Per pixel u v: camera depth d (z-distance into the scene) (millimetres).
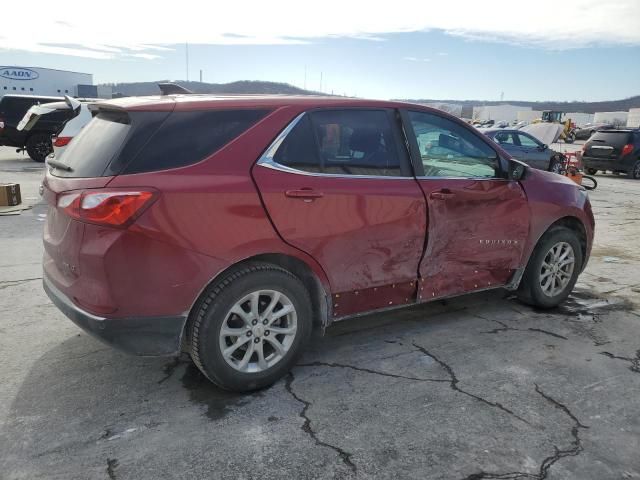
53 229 3035
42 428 2742
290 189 3053
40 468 2436
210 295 2889
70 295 2859
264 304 3113
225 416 2885
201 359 2936
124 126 2885
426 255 3689
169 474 2412
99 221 2633
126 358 3543
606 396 3184
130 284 2699
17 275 5230
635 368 3568
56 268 3057
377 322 4297
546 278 4539
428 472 2453
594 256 6793
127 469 2439
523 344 3914
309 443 2654
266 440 2676
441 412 2957
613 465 2533
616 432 2811
